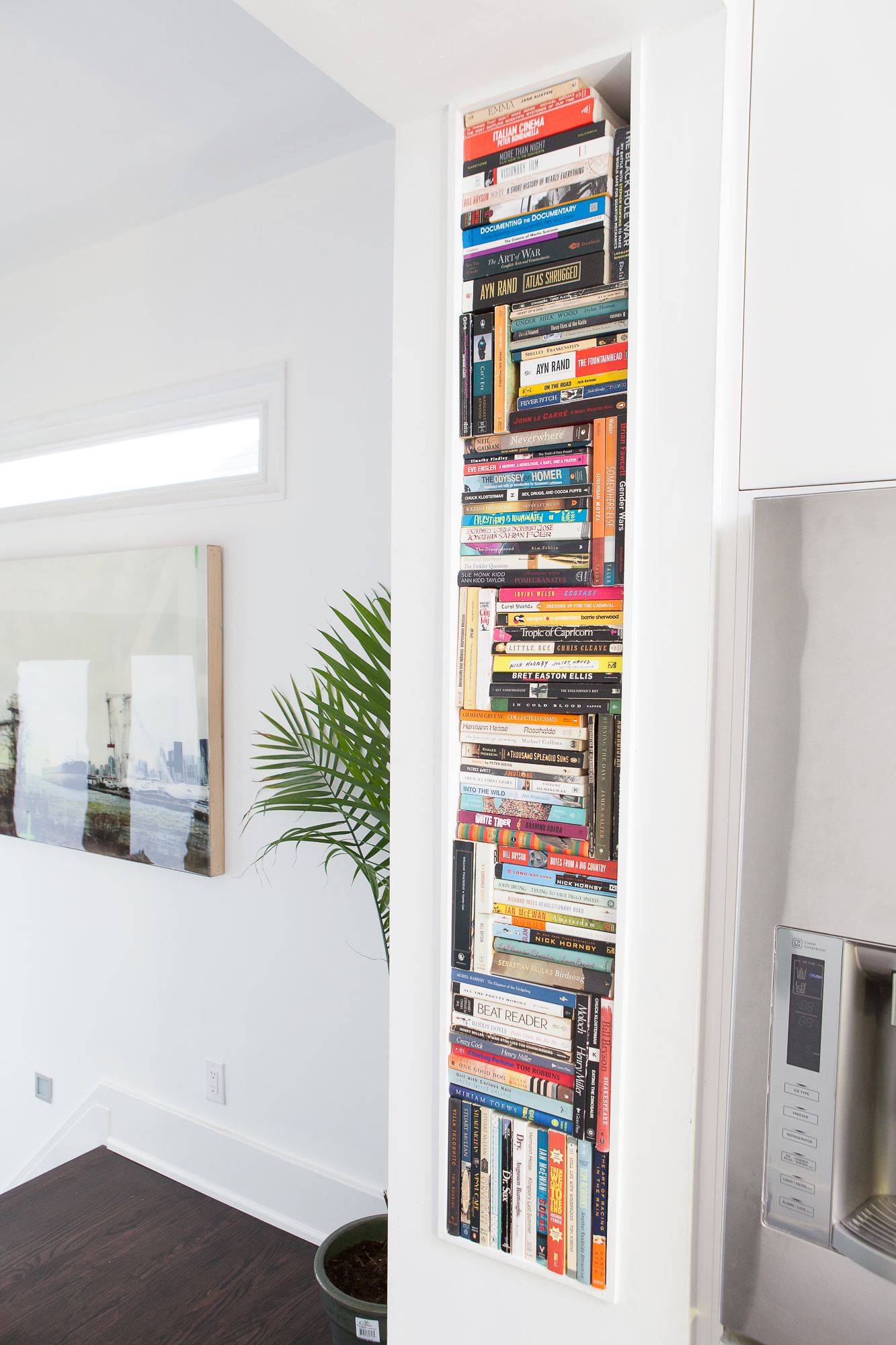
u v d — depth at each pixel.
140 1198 2.51
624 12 0.90
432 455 1.11
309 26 0.92
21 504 2.98
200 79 1.89
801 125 0.89
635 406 0.96
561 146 1.00
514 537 1.05
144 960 2.68
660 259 0.95
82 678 2.72
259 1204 2.43
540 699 1.04
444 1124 1.10
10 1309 2.05
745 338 0.93
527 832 1.05
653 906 0.97
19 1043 3.03
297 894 2.34
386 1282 1.77
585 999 1.01
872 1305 0.85
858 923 0.85
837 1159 0.88
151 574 2.53
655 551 0.96
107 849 2.67
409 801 1.14
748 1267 0.92
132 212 2.52
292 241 2.30
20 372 2.96
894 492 0.83
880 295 0.86
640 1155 0.98
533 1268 1.04
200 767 2.43
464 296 1.07
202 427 2.53
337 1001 2.28
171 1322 2.02
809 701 0.87
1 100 1.97
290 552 2.33
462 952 1.08
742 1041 0.92
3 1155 3.08
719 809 0.95
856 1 0.86
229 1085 2.50
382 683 1.83
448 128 1.07
